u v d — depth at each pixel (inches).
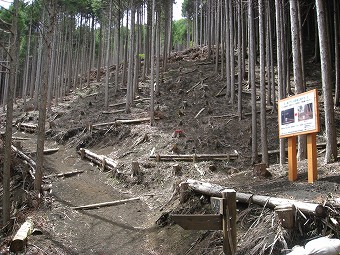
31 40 1218.6
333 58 894.4
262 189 261.7
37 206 340.5
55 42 946.7
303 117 263.7
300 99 268.8
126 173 443.5
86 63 1291.8
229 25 780.0
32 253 227.0
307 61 960.9
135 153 522.0
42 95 378.9
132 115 683.4
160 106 717.3
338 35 734.5
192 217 156.3
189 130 583.2
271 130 577.3
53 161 537.3
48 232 277.0
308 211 176.7
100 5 969.5
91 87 1029.8
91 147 597.6
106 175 463.8
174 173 427.8
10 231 299.4
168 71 979.3
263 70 439.8
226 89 785.6
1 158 450.3
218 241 209.0
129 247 257.1
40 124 372.5
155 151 512.4
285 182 278.4
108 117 698.8
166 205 328.5
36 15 970.7
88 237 278.1
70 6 966.4
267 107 668.1
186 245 231.1
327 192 218.2
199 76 882.1
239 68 639.1
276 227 184.4
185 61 1067.9
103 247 259.0
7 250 231.9
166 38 973.2
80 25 1170.6
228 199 157.2
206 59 1035.9
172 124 615.8
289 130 280.8
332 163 312.8
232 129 585.9
